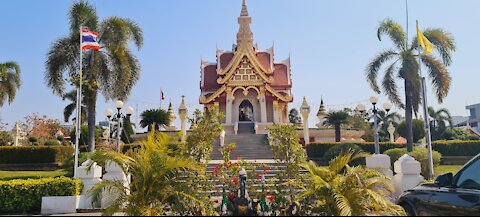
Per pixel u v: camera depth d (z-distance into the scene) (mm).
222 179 10352
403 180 12961
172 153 9719
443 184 6809
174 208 8328
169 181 8625
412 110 24578
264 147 28781
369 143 27703
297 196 8734
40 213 12656
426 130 20469
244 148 28641
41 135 41250
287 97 41594
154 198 8336
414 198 6902
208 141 10039
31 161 26031
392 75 25203
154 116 37812
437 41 24734
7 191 12742
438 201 6207
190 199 8391
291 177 9828
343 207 6965
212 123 10141
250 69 41969
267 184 10703
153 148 8945
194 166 8633
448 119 53969
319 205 7914
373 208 7551
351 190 7523
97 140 33000
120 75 24016
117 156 8836
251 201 8164
